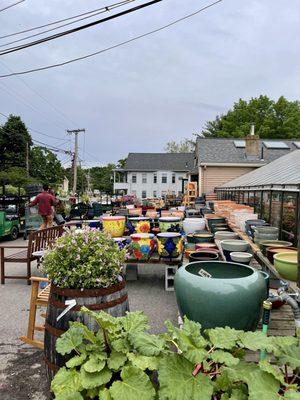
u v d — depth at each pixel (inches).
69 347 73.3
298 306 84.5
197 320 84.4
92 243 96.7
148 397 59.2
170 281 214.8
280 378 57.5
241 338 65.9
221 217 259.9
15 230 477.1
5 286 232.5
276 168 346.3
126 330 74.7
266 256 124.0
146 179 1823.3
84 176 2600.9
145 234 209.6
